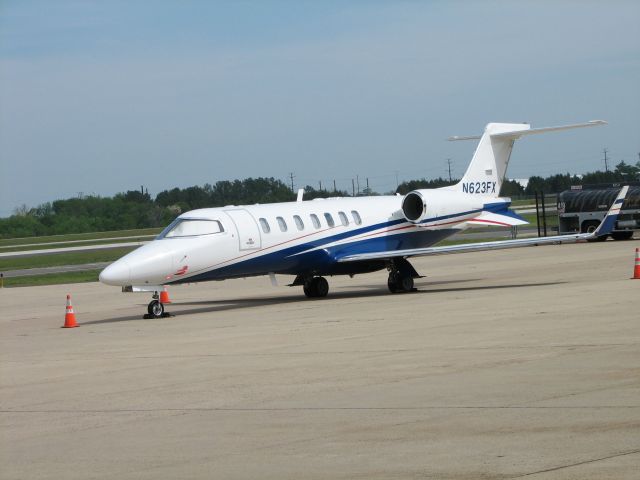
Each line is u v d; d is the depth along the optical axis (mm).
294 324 20094
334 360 14453
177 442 9781
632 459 8078
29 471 8969
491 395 11031
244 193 132000
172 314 25000
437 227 29438
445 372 12750
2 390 13688
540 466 8055
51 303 32188
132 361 15898
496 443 8906
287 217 26609
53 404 12328
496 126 31062
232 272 25375
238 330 19703
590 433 9023
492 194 31188
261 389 12438
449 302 22609
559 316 18078
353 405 11016
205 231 24672
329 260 27438
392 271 27219
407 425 9844
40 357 17375
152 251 23781
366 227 28281
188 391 12633
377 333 17453
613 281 25062
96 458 9320
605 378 11586
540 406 10289
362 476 8109
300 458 8820
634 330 15508
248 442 9578
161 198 142625
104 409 11773
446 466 8250
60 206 143875
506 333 16172
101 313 27062
